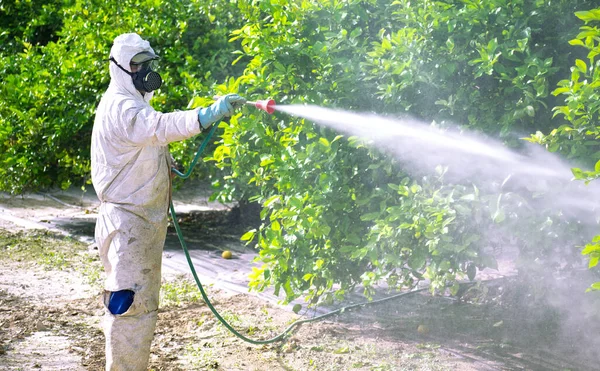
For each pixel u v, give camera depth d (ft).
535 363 17.37
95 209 42.52
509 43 17.39
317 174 18.95
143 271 14.32
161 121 13.84
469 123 18.53
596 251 12.41
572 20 18.22
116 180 14.35
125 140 14.10
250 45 20.44
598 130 14.49
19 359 17.53
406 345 18.90
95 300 23.45
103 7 35.04
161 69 32.94
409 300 23.20
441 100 17.97
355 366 17.22
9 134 32.96
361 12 19.54
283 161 18.60
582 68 14.16
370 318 21.48
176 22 34.22
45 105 33.37
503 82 18.34
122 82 14.61
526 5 18.52
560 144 15.90
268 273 19.45
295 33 20.10
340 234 19.33
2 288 24.63
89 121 33.96
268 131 19.44
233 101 14.14
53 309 22.15
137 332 14.24
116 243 14.26
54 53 35.27
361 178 19.25
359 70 19.30
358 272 19.85
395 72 17.84
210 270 28.19
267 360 17.87
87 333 19.99
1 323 20.56
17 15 44.11
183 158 31.40
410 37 18.35
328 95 19.25
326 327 20.56
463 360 17.67
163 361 17.72
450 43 17.67
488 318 20.98
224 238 35.01
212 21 32.89
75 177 35.70
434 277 17.35
